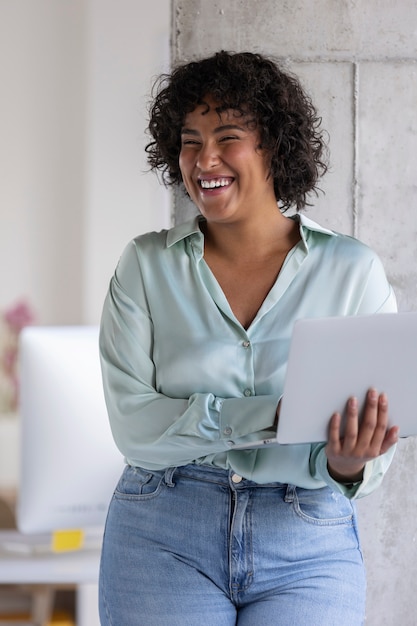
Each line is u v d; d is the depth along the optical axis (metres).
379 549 2.99
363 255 2.21
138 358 2.20
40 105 6.89
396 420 2.00
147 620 2.09
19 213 6.93
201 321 2.16
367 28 2.98
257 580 2.08
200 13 2.93
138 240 2.28
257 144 2.16
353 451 1.98
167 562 2.10
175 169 2.40
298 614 2.04
